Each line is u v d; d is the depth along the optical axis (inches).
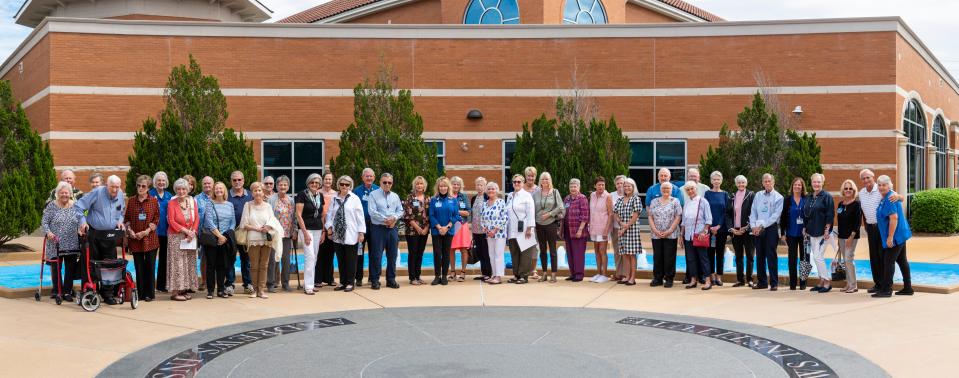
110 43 900.6
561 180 793.6
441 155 949.8
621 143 815.1
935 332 354.6
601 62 946.1
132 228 447.5
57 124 886.4
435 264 527.5
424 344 339.3
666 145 948.0
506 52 949.2
